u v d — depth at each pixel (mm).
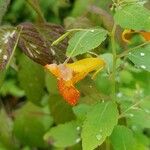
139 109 193
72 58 172
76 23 196
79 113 194
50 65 158
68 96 158
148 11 159
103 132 167
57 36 175
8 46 167
